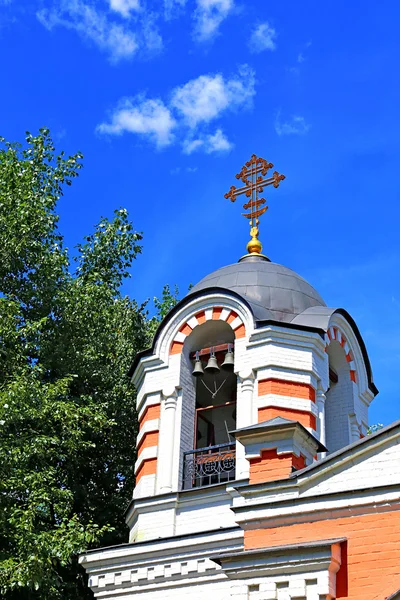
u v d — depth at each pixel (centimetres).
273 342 1959
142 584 1762
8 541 1877
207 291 2072
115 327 2728
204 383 2150
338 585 1319
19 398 1920
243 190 2461
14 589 1883
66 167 2845
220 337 2098
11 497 1884
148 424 1984
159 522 1852
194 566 1720
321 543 1331
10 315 2100
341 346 2134
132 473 2531
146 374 2053
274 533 1413
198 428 2142
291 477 1448
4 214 2406
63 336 2433
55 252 2620
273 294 2095
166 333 2075
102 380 2531
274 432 1542
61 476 2419
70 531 1866
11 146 2728
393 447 1391
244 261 2289
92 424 2269
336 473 1418
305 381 1928
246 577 1382
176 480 1897
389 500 1345
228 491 1814
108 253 2895
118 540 2402
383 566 1302
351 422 2094
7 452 1872
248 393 1917
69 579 2208
